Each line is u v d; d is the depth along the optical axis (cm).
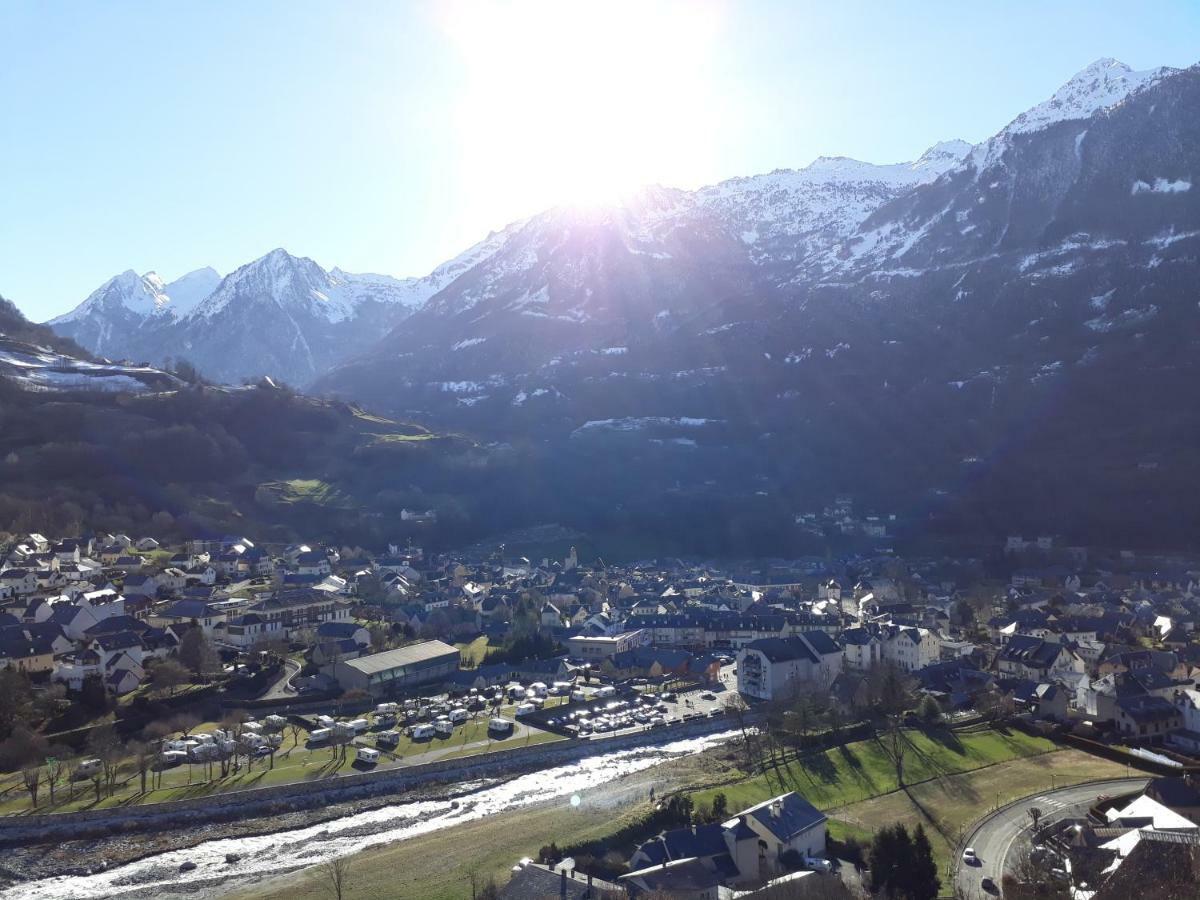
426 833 15512
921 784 16725
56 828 14938
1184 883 10762
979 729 19962
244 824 15750
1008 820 14900
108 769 16175
